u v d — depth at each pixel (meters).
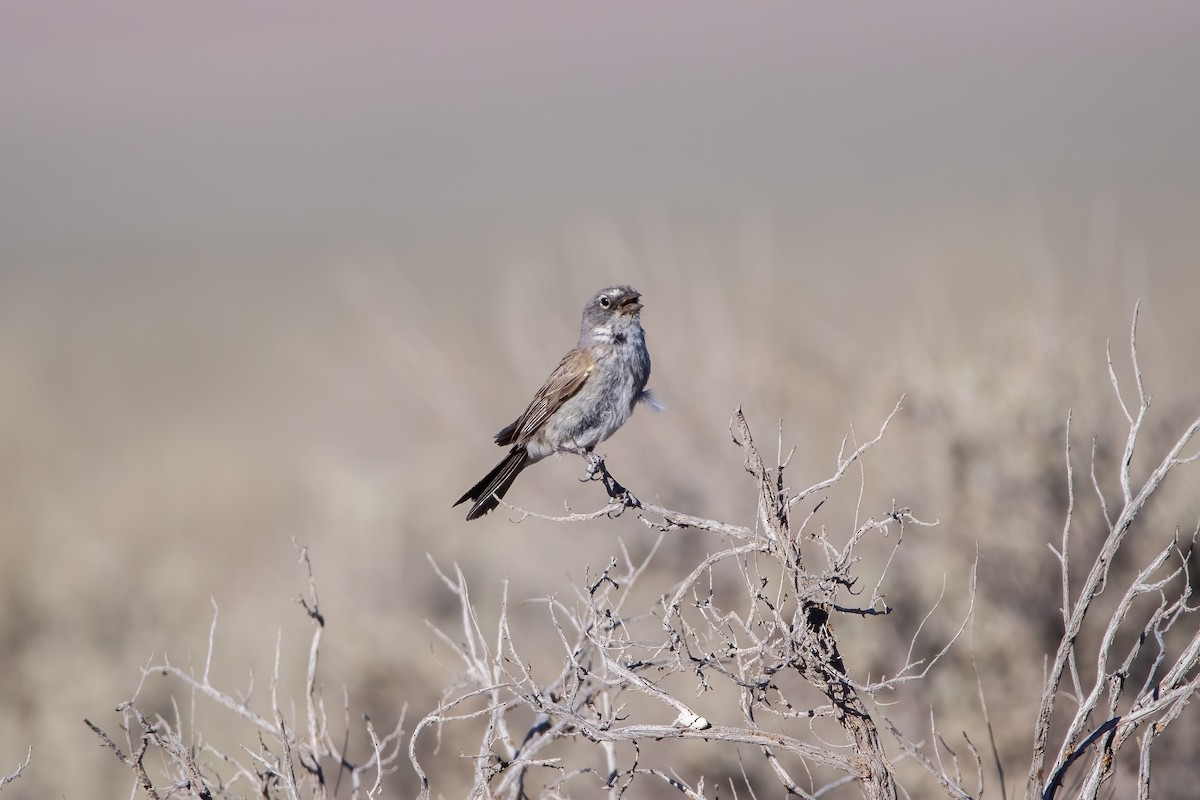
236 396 35.50
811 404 15.13
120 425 30.47
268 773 8.17
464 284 48.88
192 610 15.32
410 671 13.08
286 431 27.70
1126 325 14.88
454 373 17.81
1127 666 7.31
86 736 12.39
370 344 25.36
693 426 15.04
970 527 12.05
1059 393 12.41
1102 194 50.97
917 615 11.66
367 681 13.02
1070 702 10.66
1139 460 11.98
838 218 56.44
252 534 18.05
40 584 15.48
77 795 11.99
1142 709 7.06
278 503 19.52
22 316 48.91
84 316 50.12
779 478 7.56
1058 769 7.24
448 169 88.12
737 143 85.06
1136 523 11.62
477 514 12.48
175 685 13.41
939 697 11.09
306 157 97.50
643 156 84.56
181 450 24.70
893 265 32.41
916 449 12.88
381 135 104.50
